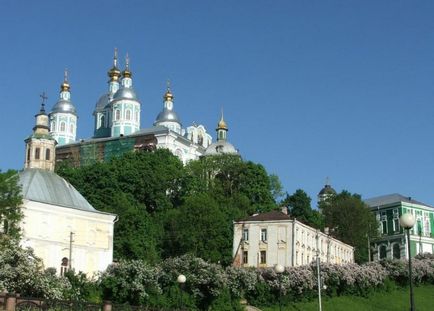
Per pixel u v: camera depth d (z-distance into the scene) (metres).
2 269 52.16
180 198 121.38
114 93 168.75
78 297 59.12
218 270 68.94
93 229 83.88
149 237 100.06
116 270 64.81
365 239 139.50
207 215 101.94
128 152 132.62
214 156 135.62
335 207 142.75
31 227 77.44
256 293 74.88
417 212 170.25
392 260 100.25
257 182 130.50
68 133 171.75
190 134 171.50
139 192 115.69
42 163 87.88
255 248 96.81
